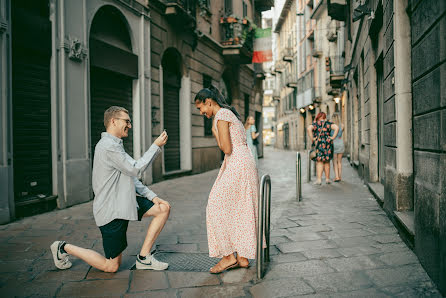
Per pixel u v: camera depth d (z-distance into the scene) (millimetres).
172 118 11789
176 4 10461
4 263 3510
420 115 3168
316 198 6820
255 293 2775
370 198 6668
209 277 3129
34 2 6184
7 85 5418
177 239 4328
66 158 6586
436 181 2768
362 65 10125
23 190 5871
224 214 3199
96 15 7984
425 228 3062
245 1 18984
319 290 2793
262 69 22094
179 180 10656
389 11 4781
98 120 7984
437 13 2678
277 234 4410
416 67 3268
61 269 3326
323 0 26641
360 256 3525
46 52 6277
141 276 3160
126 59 8742
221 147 3258
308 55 33562
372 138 7680
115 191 3102
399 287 2789
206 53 13875
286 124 44719
